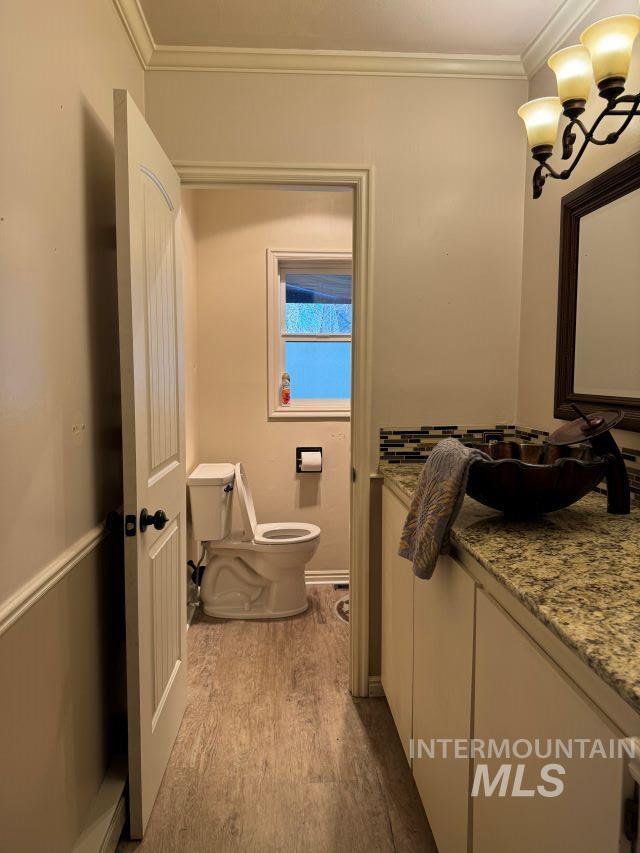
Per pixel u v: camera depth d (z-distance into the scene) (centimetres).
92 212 156
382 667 229
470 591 122
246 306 350
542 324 211
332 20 197
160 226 187
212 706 227
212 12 192
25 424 112
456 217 226
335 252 351
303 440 358
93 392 157
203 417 353
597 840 74
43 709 121
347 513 363
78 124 144
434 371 231
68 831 136
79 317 146
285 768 191
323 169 221
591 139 139
